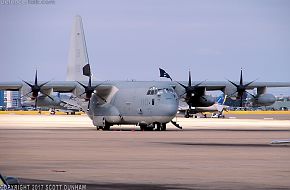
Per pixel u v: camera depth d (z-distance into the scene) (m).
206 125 189.00
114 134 128.50
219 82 164.75
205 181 53.91
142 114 149.12
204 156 76.00
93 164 66.62
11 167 63.72
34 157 74.19
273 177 56.47
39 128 162.25
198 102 163.50
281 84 166.50
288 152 81.88
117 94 154.00
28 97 156.38
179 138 113.12
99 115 156.75
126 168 63.06
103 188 49.91
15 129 154.50
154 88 148.50
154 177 56.38
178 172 59.88
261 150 85.06
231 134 128.38
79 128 164.00
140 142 101.44
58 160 70.75
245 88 163.88
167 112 145.88
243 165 65.81
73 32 176.88
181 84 162.25
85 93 155.38
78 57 176.12
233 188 50.19
